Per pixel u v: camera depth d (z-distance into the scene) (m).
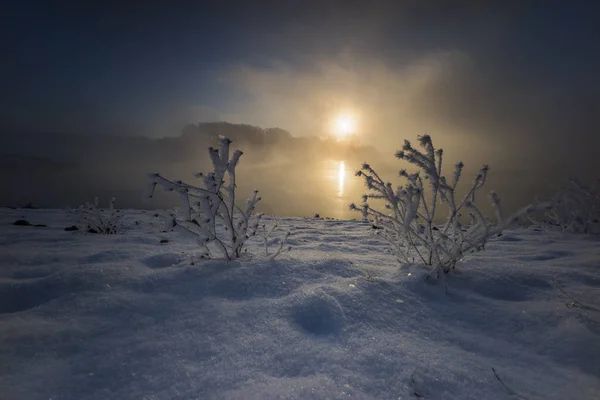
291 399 1.10
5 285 1.98
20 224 5.08
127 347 1.42
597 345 1.50
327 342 1.52
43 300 1.90
